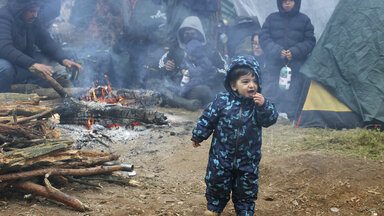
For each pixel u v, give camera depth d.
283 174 3.85
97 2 10.20
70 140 3.53
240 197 2.78
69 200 2.89
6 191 3.08
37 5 6.43
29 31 6.65
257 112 2.68
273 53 6.80
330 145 4.83
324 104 6.13
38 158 3.13
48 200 3.01
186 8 8.52
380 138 4.90
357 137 5.02
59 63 7.09
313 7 9.14
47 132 4.30
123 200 3.17
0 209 2.79
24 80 6.99
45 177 3.04
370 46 5.78
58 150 3.32
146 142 5.07
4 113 4.41
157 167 4.17
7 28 6.18
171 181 3.74
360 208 3.14
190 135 5.45
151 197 3.30
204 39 7.57
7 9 6.28
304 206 3.19
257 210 3.10
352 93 5.93
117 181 3.58
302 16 6.92
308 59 6.44
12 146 3.66
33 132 4.04
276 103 7.11
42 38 6.95
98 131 5.47
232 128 2.72
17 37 6.39
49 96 6.53
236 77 2.71
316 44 6.44
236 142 2.71
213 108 2.80
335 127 5.96
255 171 2.75
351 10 6.04
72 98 5.92
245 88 2.69
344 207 3.17
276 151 4.68
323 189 3.49
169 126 5.86
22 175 2.99
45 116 4.70
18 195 3.07
